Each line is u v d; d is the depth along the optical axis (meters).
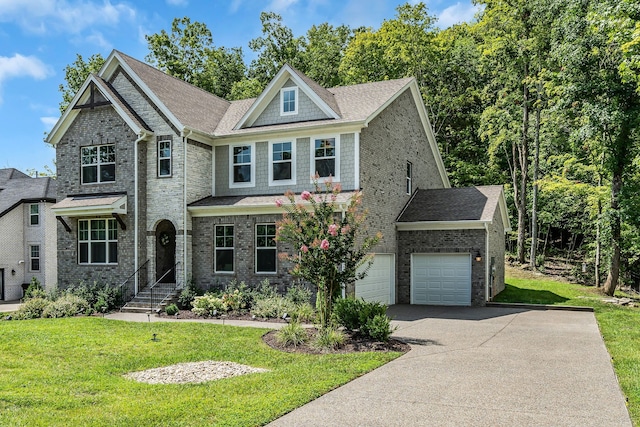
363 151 18.16
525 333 13.23
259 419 6.21
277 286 17.95
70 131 20.95
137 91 20.14
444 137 39.19
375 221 19.06
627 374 8.59
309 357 10.23
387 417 6.40
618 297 22.22
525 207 33.84
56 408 6.80
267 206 17.97
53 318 16.34
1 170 35.97
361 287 18.17
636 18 16.09
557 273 29.36
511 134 30.06
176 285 18.98
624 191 21.27
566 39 21.52
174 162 19.30
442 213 21.14
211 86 41.00
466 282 20.27
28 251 30.91
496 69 29.59
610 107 20.23
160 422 6.17
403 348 11.05
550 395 7.42
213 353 10.63
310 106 19.12
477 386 7.91
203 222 19.33
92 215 19.97
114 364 9.63
